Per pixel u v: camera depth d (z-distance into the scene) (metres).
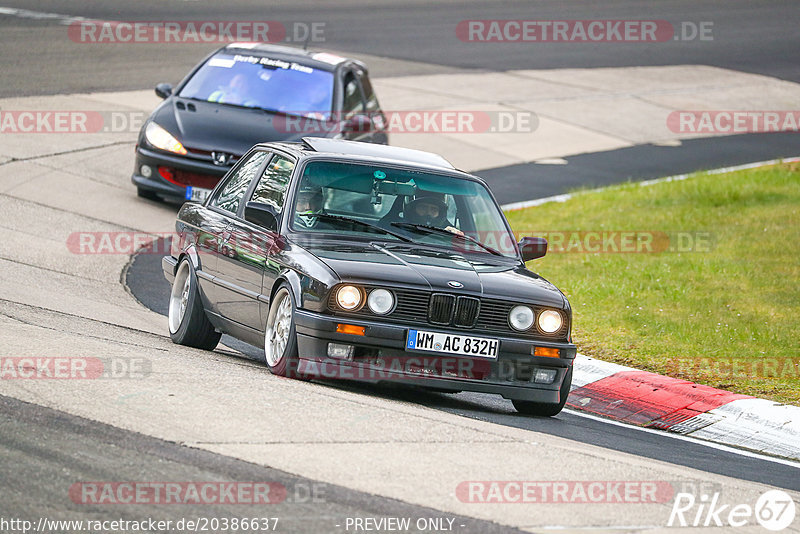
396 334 24.12
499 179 62.00
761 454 26.12
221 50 52.47
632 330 36.62
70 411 19.97
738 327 37.28
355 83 51.88
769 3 130.62
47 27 82.81
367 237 26.50
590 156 69.88
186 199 46.66
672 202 58.41
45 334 26.31
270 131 47.31
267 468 18.06
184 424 19.84
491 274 25.95
